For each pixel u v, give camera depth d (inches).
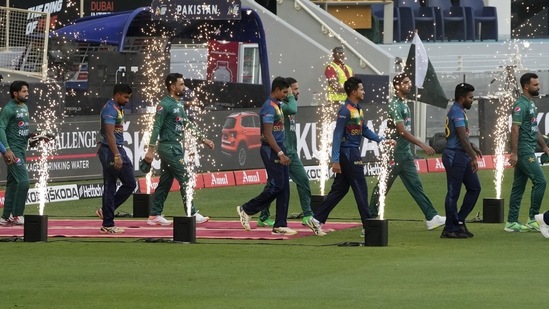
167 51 2691.9
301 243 1592.0
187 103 2085.4
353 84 1625.2
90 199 2199.8
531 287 1211.9
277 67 3110.2
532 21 4158.5
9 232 1722.4
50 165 2183.8
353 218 1935.3
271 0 3307.1
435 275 1294.3
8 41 2728.8
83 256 1455.5
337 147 1624.0
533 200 1710.1
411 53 2536.9
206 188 2340.1
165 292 1191.6
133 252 1491.1
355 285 1227.9
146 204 1942.7
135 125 2282.2
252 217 1919.3
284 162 1675.7
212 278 1279.5
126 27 2659.9
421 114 2817.4
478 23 3924.7
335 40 3218.5
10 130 1785.2
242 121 2439.7
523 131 1697.8
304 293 1179.9
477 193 1649.9
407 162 1740.9
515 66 3230.8
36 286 1230.3
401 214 1967.3
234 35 2842.0
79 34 2711.6
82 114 2561.5
